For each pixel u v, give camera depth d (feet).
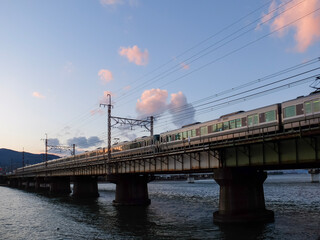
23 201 280.72
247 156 119.96
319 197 243.19
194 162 145.69
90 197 296.30
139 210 187.21
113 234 121.39
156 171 172.55
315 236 105.40
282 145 107.55
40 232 132.57
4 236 126.93
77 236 121.19
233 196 126.62
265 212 132.36
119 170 211.41
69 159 356.18
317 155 96.58
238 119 140.15
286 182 548.31
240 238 104.94
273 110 124.57
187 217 155.22
